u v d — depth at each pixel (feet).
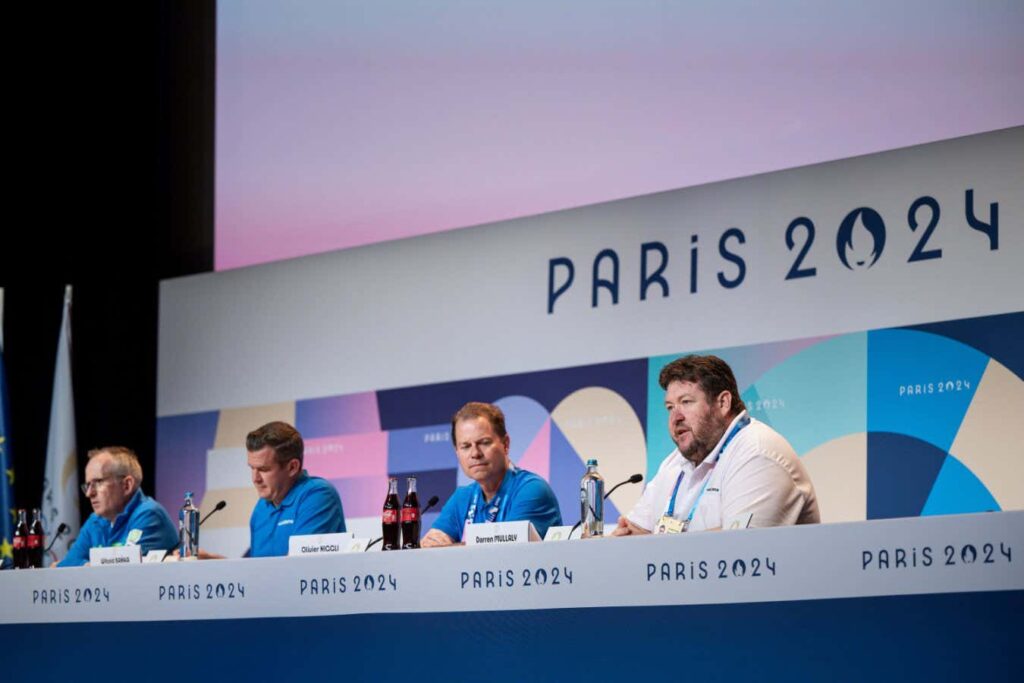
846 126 20.45
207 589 13.88
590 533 14.03
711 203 21.44
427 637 12.56
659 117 22.27
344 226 25.46
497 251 23.68
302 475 18.72
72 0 27.73
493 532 13.62
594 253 22.61
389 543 14.67
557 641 11.94
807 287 20.35
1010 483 18.34
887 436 19.38
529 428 22.93
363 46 25.50
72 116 27.71
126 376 27.48
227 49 27.02
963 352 18.88
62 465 25.86
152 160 27.89
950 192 19.25
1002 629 10.09
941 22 19.72
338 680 12.98
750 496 14.37
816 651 10.80
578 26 23.22
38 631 14.90
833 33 20.70
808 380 20.16
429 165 24.62
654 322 21.77
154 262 27.78
